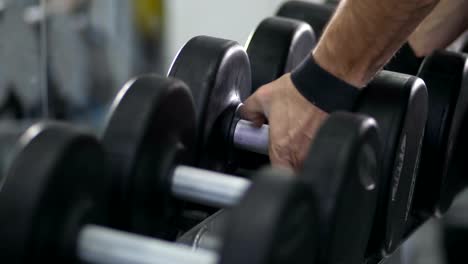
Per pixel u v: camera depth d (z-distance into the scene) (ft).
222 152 3.91
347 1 3.38
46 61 6.52
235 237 2.37
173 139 3.32
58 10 7.60
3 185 2.65
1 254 2.63
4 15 6.66
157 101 3.16
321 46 3.48
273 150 3.65
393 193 3.63
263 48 4.34
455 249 5.45
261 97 3.71
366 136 2.97
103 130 3.14
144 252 2.75
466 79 4.29
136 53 8.51
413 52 4.69
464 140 4.67
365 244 3.41
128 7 8.33
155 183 3.24
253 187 2.44
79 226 2.78
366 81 3.53
